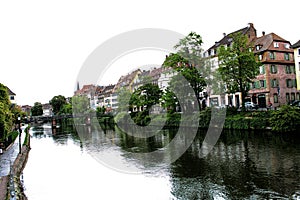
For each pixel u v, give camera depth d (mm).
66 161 24422
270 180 14859
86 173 19609
